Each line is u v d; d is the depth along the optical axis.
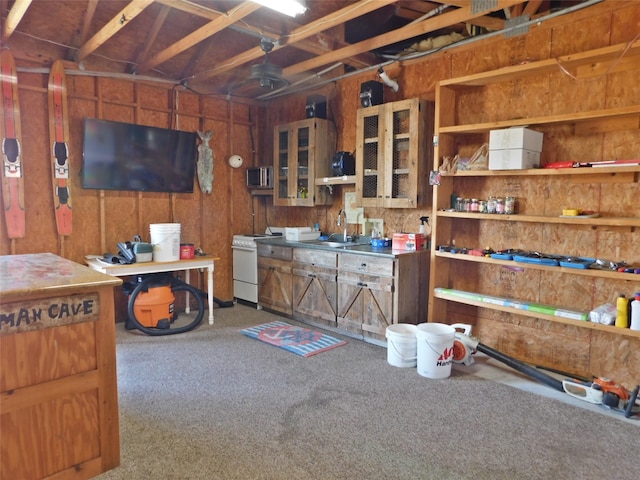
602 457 2.16
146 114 4.64
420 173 3.84
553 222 3.05
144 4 2.92
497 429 2.42
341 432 2.38
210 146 5.17
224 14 3.12
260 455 2.17
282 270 4.71
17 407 1.50
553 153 3.28
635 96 2.89
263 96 5.40
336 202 4.91
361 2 2.93
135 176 4.49
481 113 3.65
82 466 1.66
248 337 4.05
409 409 2.65
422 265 3.93
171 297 4.27
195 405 2.70
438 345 3.08
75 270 1.89
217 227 5.30
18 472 1.52
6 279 1.65
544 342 3.40
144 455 2.17
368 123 4.15
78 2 3.68
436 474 2.01
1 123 3.65
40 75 3.93
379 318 3.79
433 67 3.94
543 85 3.29
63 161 4.01
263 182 5.29
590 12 3.02
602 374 3.13
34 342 1.52
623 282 3.01
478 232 3.74
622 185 2.98
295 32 3.41
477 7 2.88
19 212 3.79
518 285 3.52
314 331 4.22
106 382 1.70
